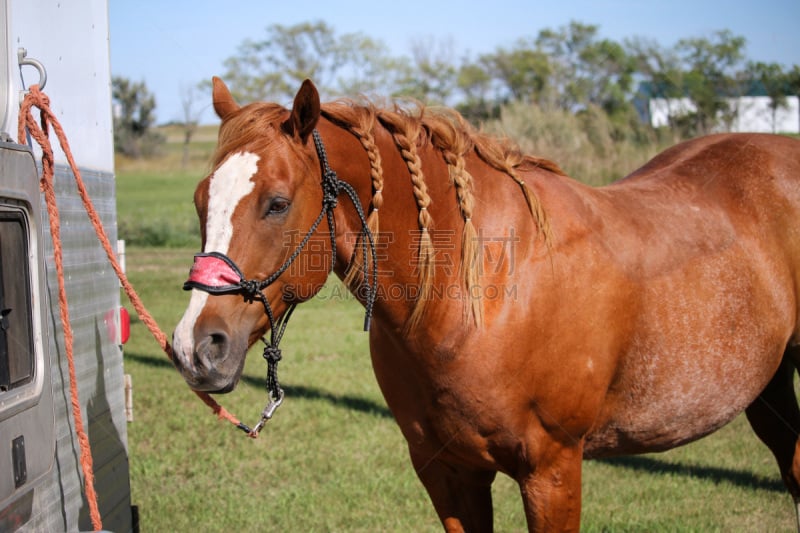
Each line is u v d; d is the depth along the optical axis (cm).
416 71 2731
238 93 2461
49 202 206
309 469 420
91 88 261
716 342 260
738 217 279
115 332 283
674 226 264
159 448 456
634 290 245
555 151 1267
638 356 249
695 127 1512
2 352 176
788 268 283
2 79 199
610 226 251
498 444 231
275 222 195
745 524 344
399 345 229
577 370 233
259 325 201
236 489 391
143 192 2566
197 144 3534
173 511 361
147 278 1154
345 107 221
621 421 258
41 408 187
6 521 183
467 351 221
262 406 540
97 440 257
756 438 472
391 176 219
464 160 233
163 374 643
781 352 286
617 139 1462
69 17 241
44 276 192
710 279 260
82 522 240
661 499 375
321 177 207
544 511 235
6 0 199
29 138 212
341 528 344
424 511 364
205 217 193
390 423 502
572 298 232
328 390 583
